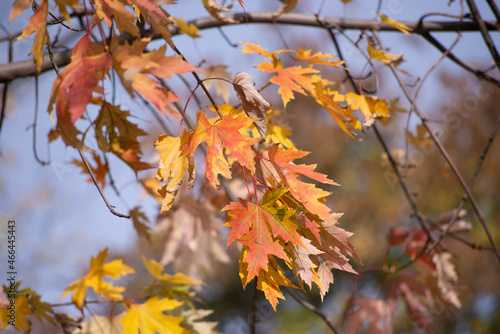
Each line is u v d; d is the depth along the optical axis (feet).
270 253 4.54
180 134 4.51
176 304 5.65
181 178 4.49
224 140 4.52
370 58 5.37
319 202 4.59
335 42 5.99
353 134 5.04
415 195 6.45
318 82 4.95
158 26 4.44
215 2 5.66
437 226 6.93
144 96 4.30
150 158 7.03
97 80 4.31
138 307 5.60
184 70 4.34
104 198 4.44
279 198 4.62
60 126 4.38
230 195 6.70
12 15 4.54
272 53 4.98
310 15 6.08
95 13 4.40
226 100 6.15
